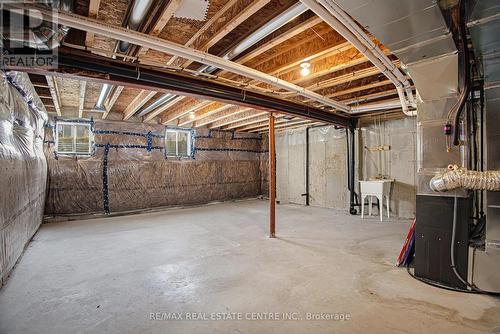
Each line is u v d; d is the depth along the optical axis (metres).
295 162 7.44
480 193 3.04
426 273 2.43
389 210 5.24
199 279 2.49
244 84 3.21
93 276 2.58
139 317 1.88
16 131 3.04
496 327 1.73
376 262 2.88
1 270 2.34
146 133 6.40
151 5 1.81
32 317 1.88
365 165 5.66
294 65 2.76
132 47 2.38
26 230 3.41
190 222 5.02
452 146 2.32
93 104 5.11
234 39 2.43
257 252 3.24
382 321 1.81
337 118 5.19
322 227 4.50
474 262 2.21
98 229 4.50
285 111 4.02
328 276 2.53
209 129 7.41
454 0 1.49
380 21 1.58
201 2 1.74
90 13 1.81
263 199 8.18
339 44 2.33
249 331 1.72
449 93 2.28
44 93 4.31
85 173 5.61
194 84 2.86
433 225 2.40
